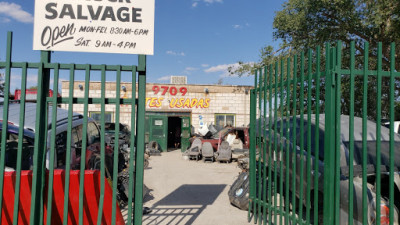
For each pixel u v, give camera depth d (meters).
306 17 12.85
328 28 12.48
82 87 18.48
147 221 4.64
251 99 4.75
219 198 6.27
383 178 3.85
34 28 2.87
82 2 2.95
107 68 2.84
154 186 7.49
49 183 2.71
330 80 2.86
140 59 2.98
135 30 3.01
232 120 20.39
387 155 4.21
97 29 2.96
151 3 3.04
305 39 13.73
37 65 2.73
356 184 3.43
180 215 5.00
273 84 4.10
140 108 2.95
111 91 18.70
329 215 2.82
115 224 2.82
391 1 11.05
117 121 2.82
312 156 4.33
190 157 12.98
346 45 13.23
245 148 13.67
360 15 12.51
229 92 20.39
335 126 2.84
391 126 2.76
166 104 19.97
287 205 3.58
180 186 7.52
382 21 11.22
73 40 2.92
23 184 2.77
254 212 4.52
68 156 2.72
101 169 2.78
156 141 16.94
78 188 2.84
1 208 2.65
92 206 2.88
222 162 12.17
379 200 2.76
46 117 2.79
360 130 4.62
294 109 3.53
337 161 2.79
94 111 18.48
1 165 2.64
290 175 4.60
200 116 20.22
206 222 4.62
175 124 21.55
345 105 12.12
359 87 11.80
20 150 2.65
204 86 20.30
